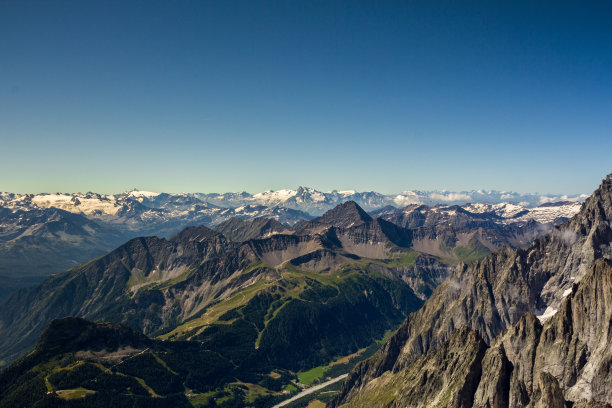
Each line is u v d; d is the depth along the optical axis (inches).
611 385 6117.1
